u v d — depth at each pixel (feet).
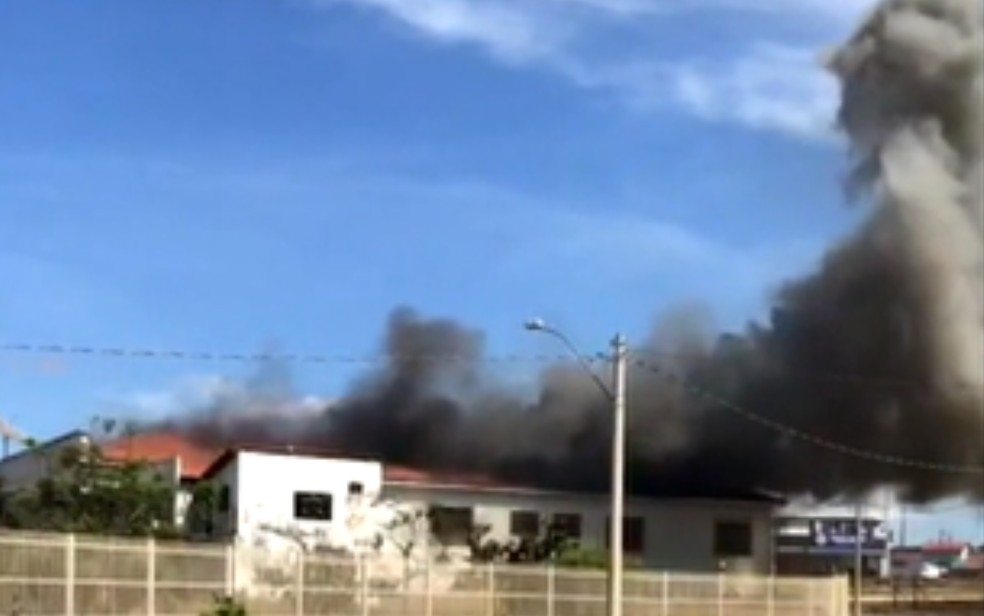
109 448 191.01
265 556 114.62
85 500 144.87
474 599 128.16
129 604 104.27
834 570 243.60
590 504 186.70
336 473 168.25
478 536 169.68
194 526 160.76
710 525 195.83
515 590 130.93
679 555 193.77
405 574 124.16
